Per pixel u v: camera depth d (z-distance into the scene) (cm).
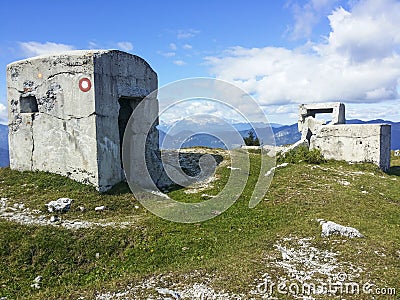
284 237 936
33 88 1325
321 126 2306
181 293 669
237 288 675
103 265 843
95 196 1206
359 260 785
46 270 809
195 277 737
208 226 1038
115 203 1195
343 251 829
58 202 1095
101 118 1262
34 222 987
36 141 1337
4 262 817
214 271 762
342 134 2205
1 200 1134
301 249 855
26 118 1347
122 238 939
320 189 1430
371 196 1367
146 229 996
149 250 901
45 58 1291
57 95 1285
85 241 906
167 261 858
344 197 1306
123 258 871
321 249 851
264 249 872
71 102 1264
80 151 1264
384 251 830
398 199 1394
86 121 1245
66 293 711
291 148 2344
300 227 1001
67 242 892
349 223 1019
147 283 724
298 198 1289
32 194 1187
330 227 929
